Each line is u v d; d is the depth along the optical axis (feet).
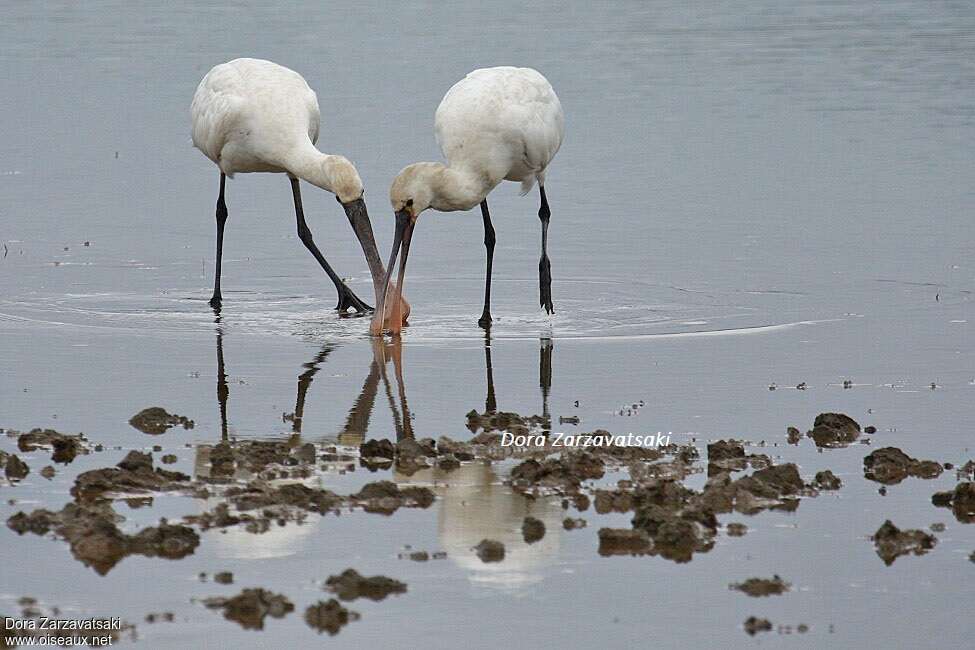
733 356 51.21
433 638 29.84
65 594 31.58
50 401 45.47
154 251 68.54
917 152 87.92
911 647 29.66
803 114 99.30
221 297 60.85
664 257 66.85
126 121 96.78
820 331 54.70
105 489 37.35
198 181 82.48
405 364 50.65
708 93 106.22
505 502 37.09
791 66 117.29
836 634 30.19
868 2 152.35
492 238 57.52
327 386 47.67
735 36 131.95
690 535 34.60
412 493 37.29
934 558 33.81
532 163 57.72
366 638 29.78
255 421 43.65
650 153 88.02
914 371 49.06
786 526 35.70
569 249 68.64
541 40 127.34
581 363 50.60
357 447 41.19
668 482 37.35
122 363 50.39
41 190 79.71
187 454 40.34
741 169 84.17
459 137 56.13
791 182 81.10
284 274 65.21
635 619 30.76
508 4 149.18
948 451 40.75
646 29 134.82
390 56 117.91
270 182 82.43
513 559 33.65
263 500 36.55
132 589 31.83
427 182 55.62
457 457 40.04
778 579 32.60
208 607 31.01
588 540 34.78
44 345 52.80
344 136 88.89
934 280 62.39
